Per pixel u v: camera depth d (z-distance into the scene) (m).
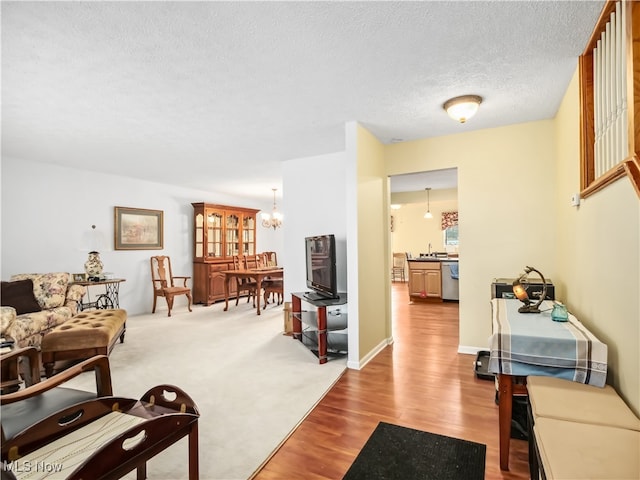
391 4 1.60
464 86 2.48
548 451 1.12
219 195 7.43
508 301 2.59
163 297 6.10
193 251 6.77
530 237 3.23
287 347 3.77
